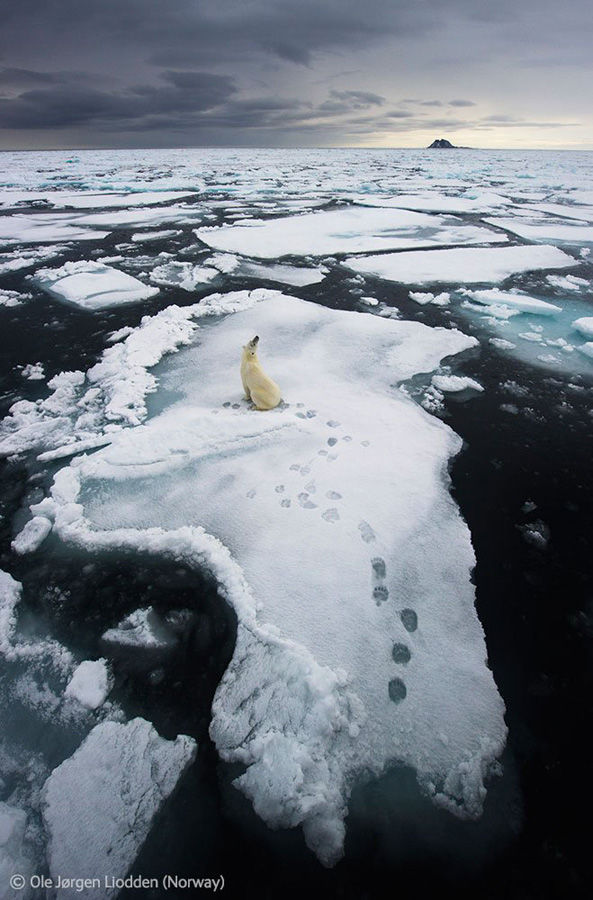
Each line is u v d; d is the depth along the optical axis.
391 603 3.16
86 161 67.31
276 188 29.83
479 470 4.69
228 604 3.19
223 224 17.47
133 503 4.03
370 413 5.33
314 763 2.31
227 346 7.14
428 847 2.14
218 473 4.30
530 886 2.05
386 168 50.47
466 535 3.80
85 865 2.04
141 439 4.68
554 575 3.55
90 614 3.17
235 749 2.43
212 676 2.79
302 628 2.95
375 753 2.41
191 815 2.22
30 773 2.36
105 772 2.33
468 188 30.06
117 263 12.41
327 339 7.38
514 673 2.87
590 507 4.26
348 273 11.55
